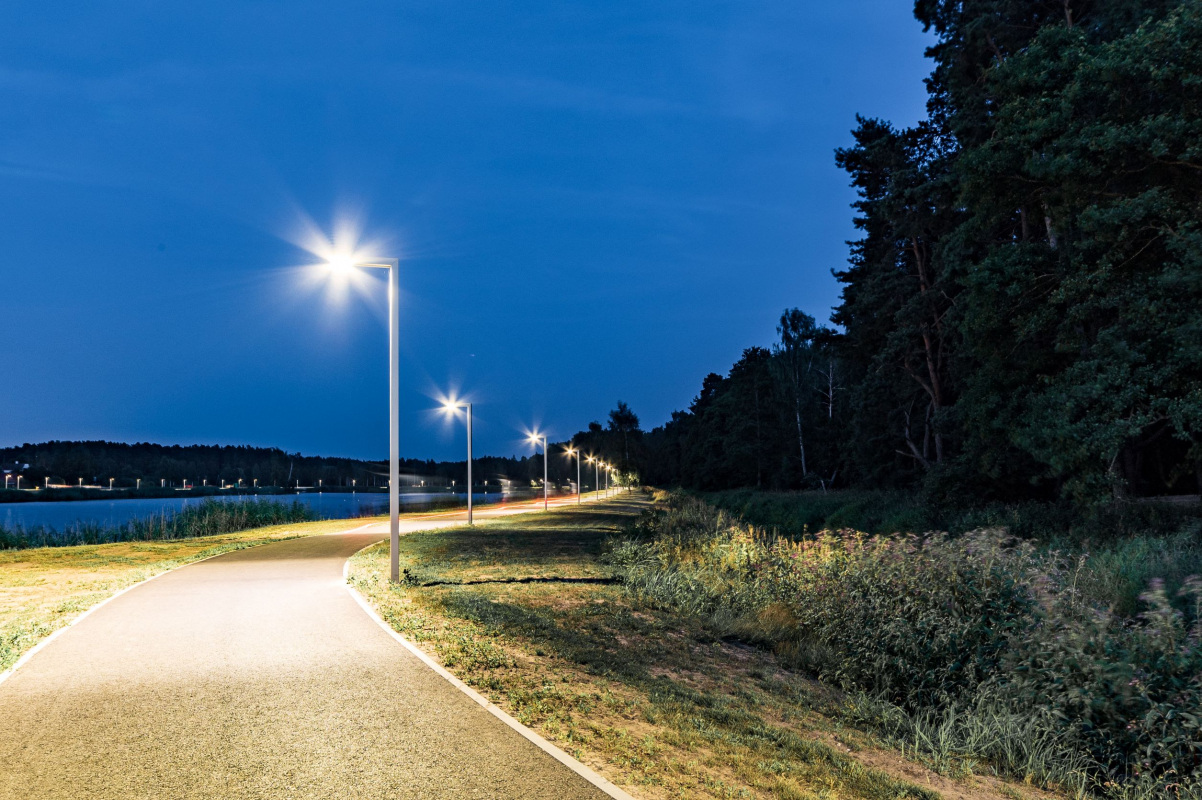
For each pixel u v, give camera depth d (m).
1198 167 20.36
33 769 5.41
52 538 30.61
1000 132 24.94
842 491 55.47
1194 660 7.67
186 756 5.69
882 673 9.83
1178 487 33.16
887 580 11.09
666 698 8.02
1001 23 31.80
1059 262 25.28
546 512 52.53
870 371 45.28
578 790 5.18
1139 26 20.88
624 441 159.88
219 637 9.88
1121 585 14.12
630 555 21.28
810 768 6.15
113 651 9.06
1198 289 19.30
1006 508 28.42
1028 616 9.18
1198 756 7.01
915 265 47.00
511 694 7.47
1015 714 8.16
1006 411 26.41
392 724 6.48
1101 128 21.14
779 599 14.62
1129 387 20.89
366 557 20.48
